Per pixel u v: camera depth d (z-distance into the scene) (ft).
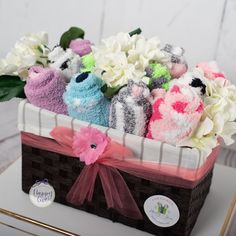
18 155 4.38
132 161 2.81
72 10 4.25
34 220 3.02
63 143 2.92
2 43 4.69
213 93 2.87
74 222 3.04
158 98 2.74
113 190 2.94
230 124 2.80
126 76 2.89
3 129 4.61
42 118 2.92
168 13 3.94
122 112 2.73
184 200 2.80
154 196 2.86
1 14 4.55
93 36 4.29
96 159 2.81
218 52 3.93
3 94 3.02
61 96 2.92
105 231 2.98
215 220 3.14
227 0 3.73
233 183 3.54
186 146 2.70
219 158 4.24
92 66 3.06
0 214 3.10
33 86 2.88
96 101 2.79
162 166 2.76
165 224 2.90
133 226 3.02
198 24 3.89
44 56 3.20
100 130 2.79
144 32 4.09
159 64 3.05
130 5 4.03
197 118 2.64
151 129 2.73
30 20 4.47
